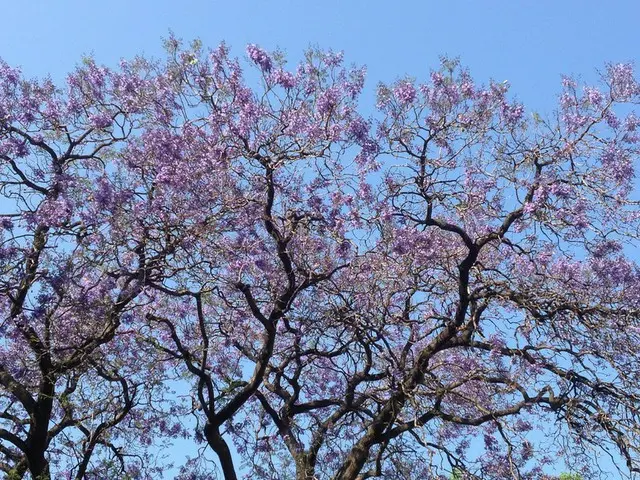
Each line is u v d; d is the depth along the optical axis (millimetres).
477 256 14539
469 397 13961
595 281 13758
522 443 13117
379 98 13992
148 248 13375
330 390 16250
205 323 14938
